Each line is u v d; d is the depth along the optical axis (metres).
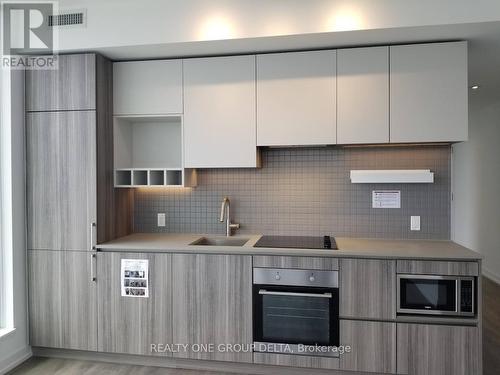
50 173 2.65
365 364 2.32
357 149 2.86
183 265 2.51
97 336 2.61
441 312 2.23
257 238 2.85
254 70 2.62
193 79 2.69
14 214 2.59
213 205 3.05
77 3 2.50
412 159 2.79
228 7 2.39
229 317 2.46
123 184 2.94
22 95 2.67
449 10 2.14
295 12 2.32
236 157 2.65
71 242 2.63
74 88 2.61
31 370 2.55
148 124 3.10
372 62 2.47
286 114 2.58
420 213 2.79
